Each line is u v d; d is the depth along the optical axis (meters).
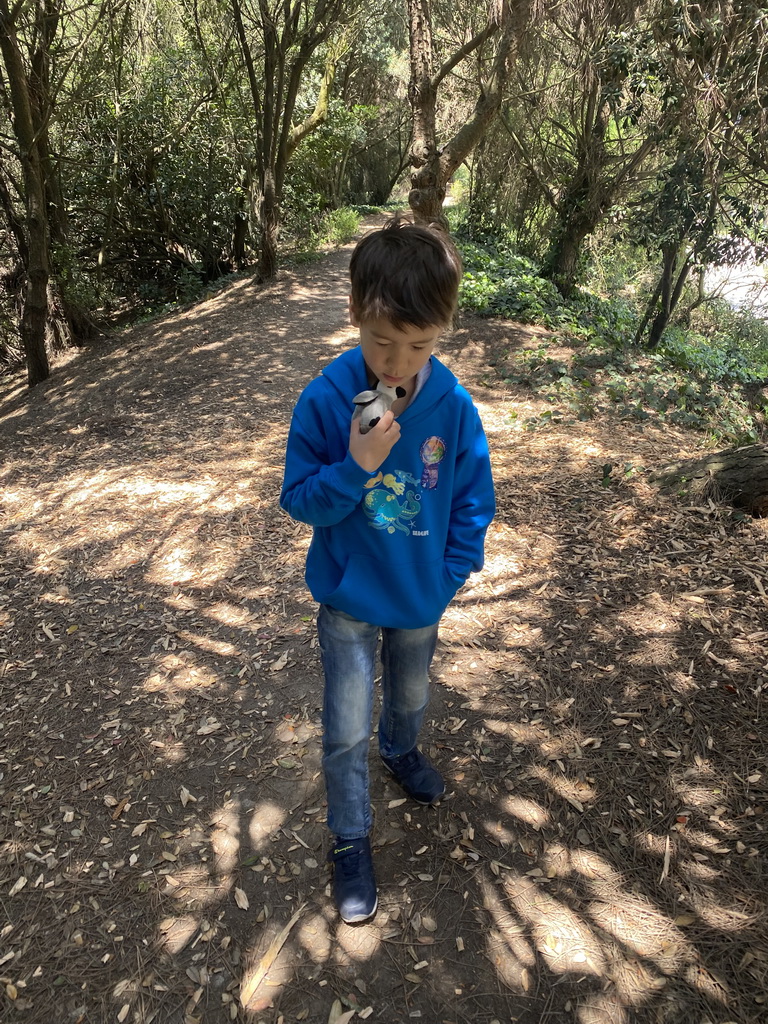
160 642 3.18
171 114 14.03
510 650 2.89
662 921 1.81
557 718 2.50
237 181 15.13
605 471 4.32
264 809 2.27
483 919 1.87
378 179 31.69
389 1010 1.68
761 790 2.13
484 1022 1.64
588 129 14.15
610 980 1.69
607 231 16.09
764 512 3.66
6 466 5.81
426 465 1.62
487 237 18.66
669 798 2.15
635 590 3.17
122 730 2.66
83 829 2.24
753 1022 1.58
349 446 1.42
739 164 9.49
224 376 7.97
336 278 13.66
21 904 2.01
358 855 1.92
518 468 4.72
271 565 3.76
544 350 8.02
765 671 2.57
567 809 2.16
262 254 13.39
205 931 1.90
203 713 2.72
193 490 4.82
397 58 24.61
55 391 8.71
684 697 2.51
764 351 19.11
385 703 2.04
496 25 7.58
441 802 2.22
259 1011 1.70
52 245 10.99
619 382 6.73
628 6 8.73
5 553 4.16
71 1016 1.72
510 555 3.61
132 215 14.70
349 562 1.67
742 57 7.68
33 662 3.11
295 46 14.11
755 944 1.74
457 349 8.23
